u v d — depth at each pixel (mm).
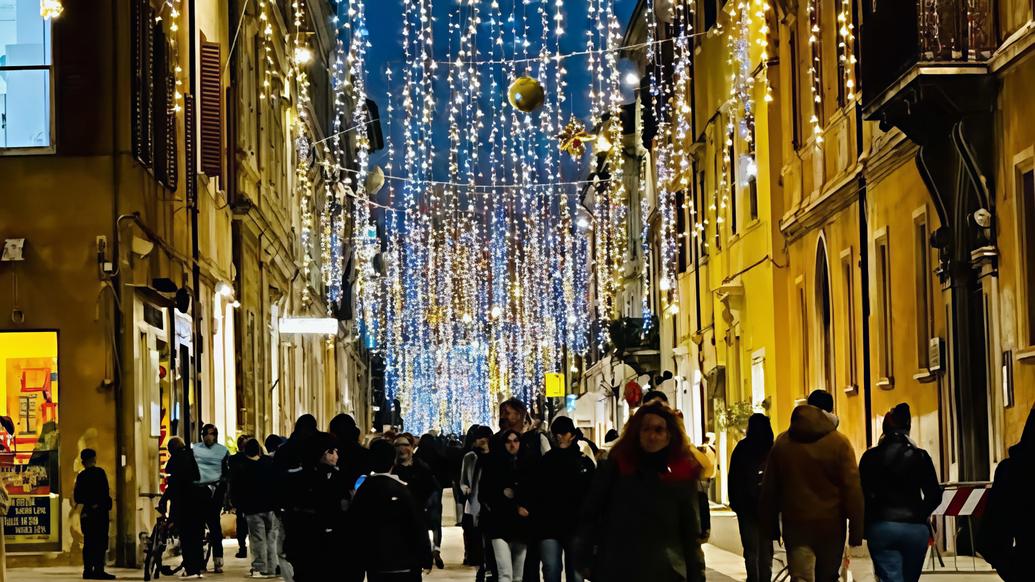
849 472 12500
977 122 20312
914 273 23688
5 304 24156
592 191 77750
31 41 24578
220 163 32125
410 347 90750
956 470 21531
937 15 20125
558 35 33281
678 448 9422
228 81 35812
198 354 30344
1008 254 19844
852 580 16406
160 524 22266
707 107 41812
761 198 34688
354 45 39938
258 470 22594
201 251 31719
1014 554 7688
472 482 20484
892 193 24766
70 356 24141
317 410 60094
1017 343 19547
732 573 21484
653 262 56969
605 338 66812
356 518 12180
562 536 15016
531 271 81312
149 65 25688
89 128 24438
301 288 53375
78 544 23875
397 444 23516
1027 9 18922
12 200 24328
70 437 24047
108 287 24172
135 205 24797
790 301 32656
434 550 24938
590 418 60344
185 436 28969
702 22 42125
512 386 93688
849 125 27234
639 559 9289
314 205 60500
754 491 16172
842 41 27656
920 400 23625
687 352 47219
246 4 37781
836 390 28922
